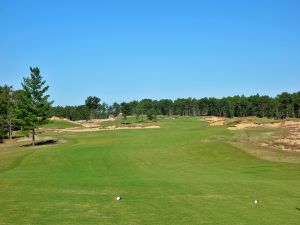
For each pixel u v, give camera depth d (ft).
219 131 217.36
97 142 217.97
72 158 156.87
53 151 178.29
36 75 231.09
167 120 516.73
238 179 101.76
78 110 611.88
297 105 534.78
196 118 574.97
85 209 65.10
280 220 57.21
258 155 148.66
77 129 362.94
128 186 90.38
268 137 180.45
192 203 69.67
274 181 97.09
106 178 106.83
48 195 78.59
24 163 149.59
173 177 108.17
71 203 70.18
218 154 154.40
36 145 234.38
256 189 84.43
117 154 164.76
